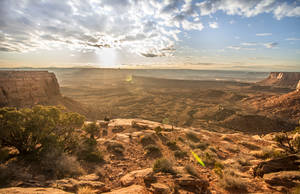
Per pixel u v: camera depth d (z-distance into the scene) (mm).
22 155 9586
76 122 13086
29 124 9828
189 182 7180
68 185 6637
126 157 13164
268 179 7430
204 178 8727
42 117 10242
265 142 20359
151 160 12656
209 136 24828
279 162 8453
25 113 10203
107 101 164000
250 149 17688
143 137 18984
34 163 8789
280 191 6449
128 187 7184
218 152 15812
